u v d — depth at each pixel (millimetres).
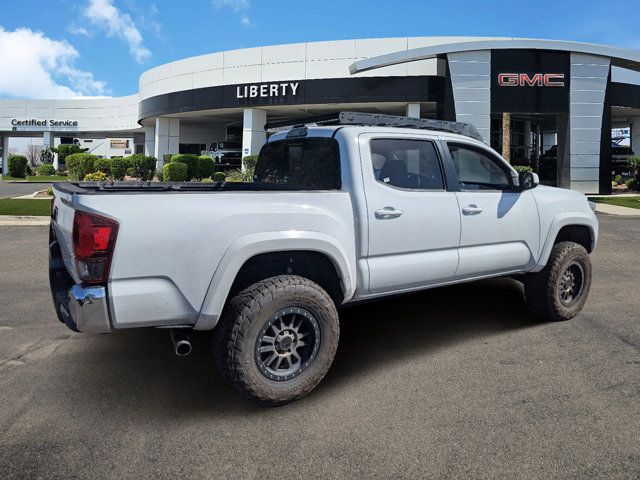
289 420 3254
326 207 3613
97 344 4621
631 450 2877
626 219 15648
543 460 2785
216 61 32250
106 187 4434
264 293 3281
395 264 3939
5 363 4172
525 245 4844
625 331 4906
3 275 7488
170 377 3910
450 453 2859
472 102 24766
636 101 31234
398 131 4168
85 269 2932
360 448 2924
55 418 3260
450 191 4367
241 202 3289
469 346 4551
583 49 24359
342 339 4773
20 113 58594
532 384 3738
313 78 29250
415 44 28062
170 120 39375
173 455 2854
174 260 3066
